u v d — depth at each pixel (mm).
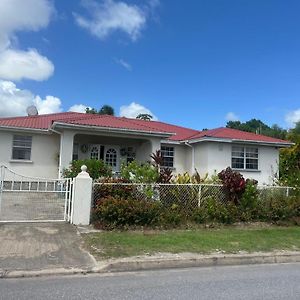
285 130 57844
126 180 11867
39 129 19625
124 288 5922
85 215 10484
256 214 12375
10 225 9906
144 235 9578
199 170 22609
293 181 14672
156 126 24562
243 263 7996
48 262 7035
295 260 8414
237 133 23641
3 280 6191
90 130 18234
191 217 11539
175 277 6719
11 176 19328
